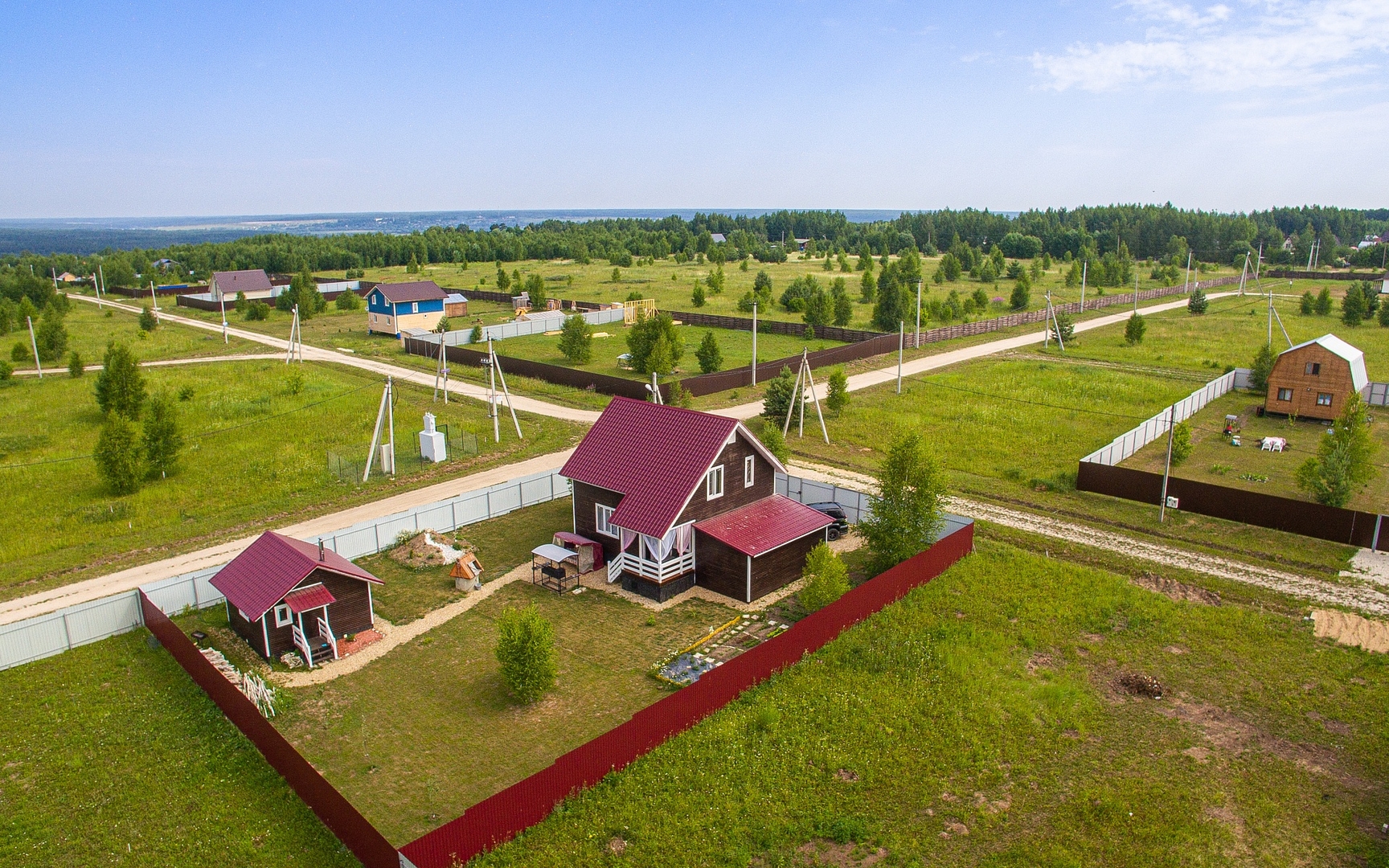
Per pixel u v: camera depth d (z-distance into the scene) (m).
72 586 30.05
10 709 22.48
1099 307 102.69
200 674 23.08
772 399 49.62
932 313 91.00
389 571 31.28
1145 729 21.31
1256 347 73.38
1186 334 81.19
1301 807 18.50
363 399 57.28
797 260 180.38
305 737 21.41
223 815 18.44
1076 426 49.12
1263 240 193.50
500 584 30.05
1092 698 22.61
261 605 24.70
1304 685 23.17
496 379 63.84
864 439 47.94
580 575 30.56
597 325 89.56
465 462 44.09
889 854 17.11
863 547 33.41
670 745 20.28
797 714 21.69
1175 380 61.09
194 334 86.38
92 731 21.45
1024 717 21.66
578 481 32.06
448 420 51.94
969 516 36.03
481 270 161.12
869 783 19.16
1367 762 19.97
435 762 20.38
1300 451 44.75
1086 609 27.41
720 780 19.16
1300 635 25.70
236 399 56.62
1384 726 21.27
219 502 38.41
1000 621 26.72
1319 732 21.11
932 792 18.95
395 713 22.42
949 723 21.41
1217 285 126.31
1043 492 38.91
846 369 66.19
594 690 23.39
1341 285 126.50
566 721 22.00
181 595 28.12
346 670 24.58
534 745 21.03
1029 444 45.94
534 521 36.16
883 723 21.41
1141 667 24.17
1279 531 33.59
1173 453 42.38
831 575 26.31
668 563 29.11
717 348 64.00
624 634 26.56
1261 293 117.00
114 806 18.77
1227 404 55.12
